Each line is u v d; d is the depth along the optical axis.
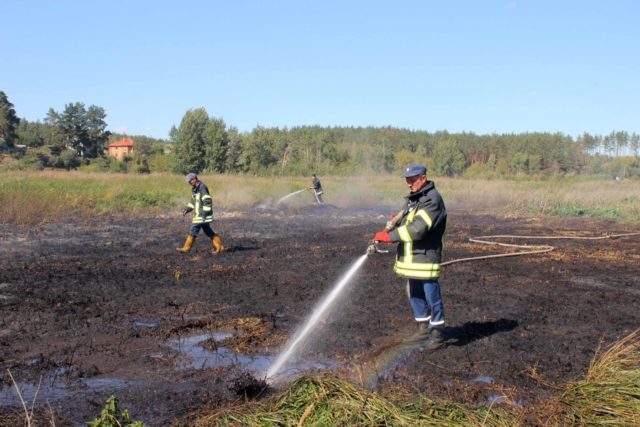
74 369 5.46
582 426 4.12
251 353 6.02
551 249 13.02
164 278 9.64
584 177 66.38
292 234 16.20
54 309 7.60
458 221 21.00
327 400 4.11
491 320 7.32
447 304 8.09
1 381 5.14
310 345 6.25
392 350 6.05
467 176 74.12
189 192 26.91
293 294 8.60
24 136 88.00
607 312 7.80
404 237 5.87
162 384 5.13
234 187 29.86
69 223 17.58
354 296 8.49
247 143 65.56
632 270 11.00
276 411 4.13
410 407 4.21
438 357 5.90
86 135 86.81
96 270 10.29
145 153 88.38
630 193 29.05
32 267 10.51
